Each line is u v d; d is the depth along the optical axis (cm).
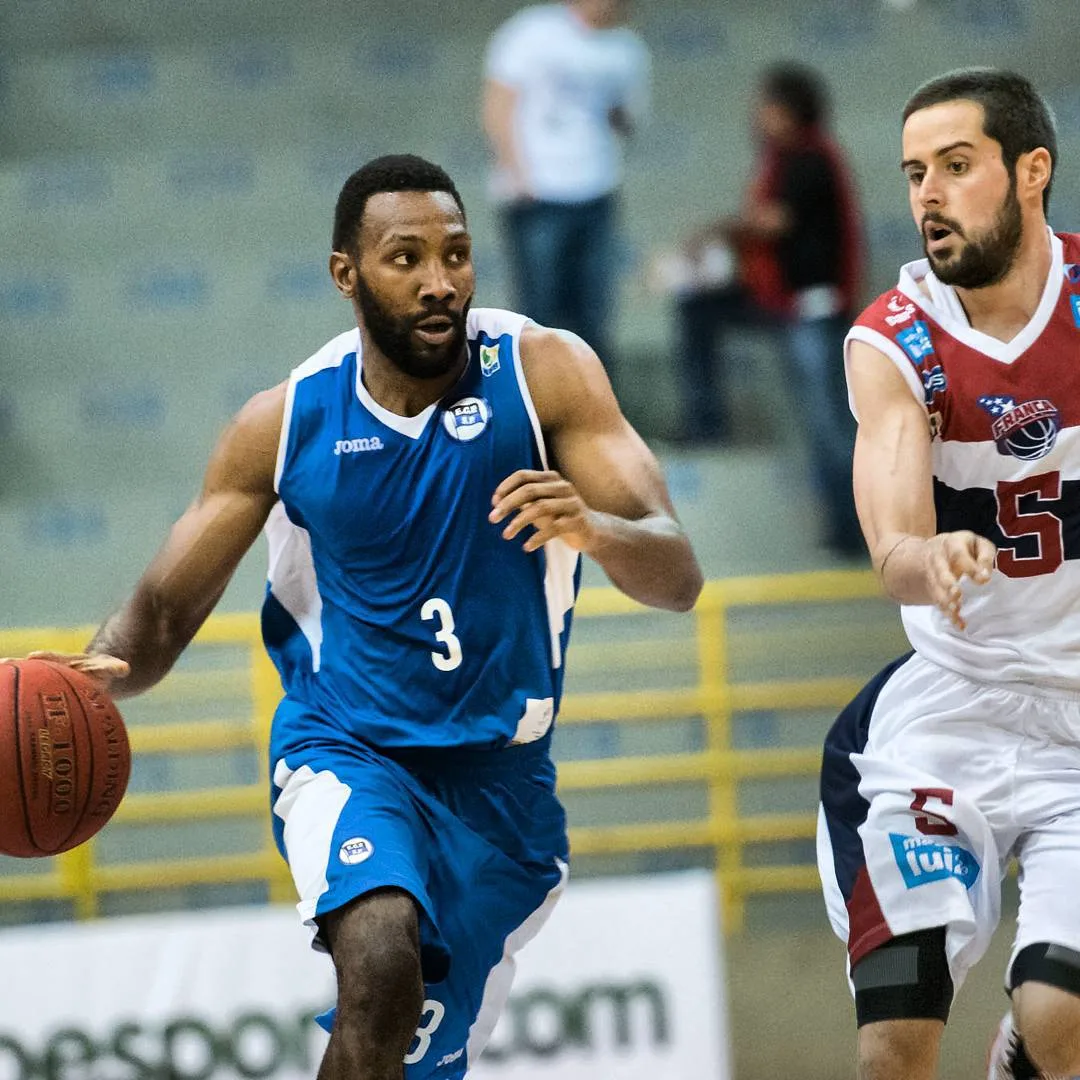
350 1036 1183
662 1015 2144
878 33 4669
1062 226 4319
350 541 1341
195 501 1398
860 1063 1260
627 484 1331
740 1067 2512
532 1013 2142
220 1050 2142
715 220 4366
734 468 3672
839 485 3519
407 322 1285
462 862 1345
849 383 1295
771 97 3503
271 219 4544
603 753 3334
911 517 1234
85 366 4378
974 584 1295
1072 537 1271
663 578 1305
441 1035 1369
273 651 1418
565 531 1195
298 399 1350
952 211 1237
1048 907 1226
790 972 2862
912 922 1263
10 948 2150
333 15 4912
